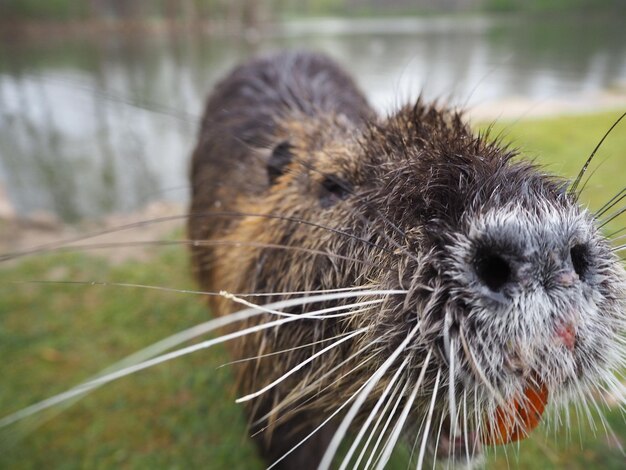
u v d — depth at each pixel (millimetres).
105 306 288
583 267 89
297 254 129
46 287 306
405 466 167
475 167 98
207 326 92
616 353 100
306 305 124
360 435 90
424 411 105
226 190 190
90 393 232
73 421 220
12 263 338
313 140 155
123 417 222
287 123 180
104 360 251
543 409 100
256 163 178
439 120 124
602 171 404
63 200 487
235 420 217
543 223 85
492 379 88
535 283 83
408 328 95
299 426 141
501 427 102
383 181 113
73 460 205
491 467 188
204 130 248
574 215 91
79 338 265
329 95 219
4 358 253
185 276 312
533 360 85
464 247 88
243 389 157
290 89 222
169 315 279
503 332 84
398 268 99
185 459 204
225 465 200
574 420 202
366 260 109
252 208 161
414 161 108
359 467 174
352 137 139
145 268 323
